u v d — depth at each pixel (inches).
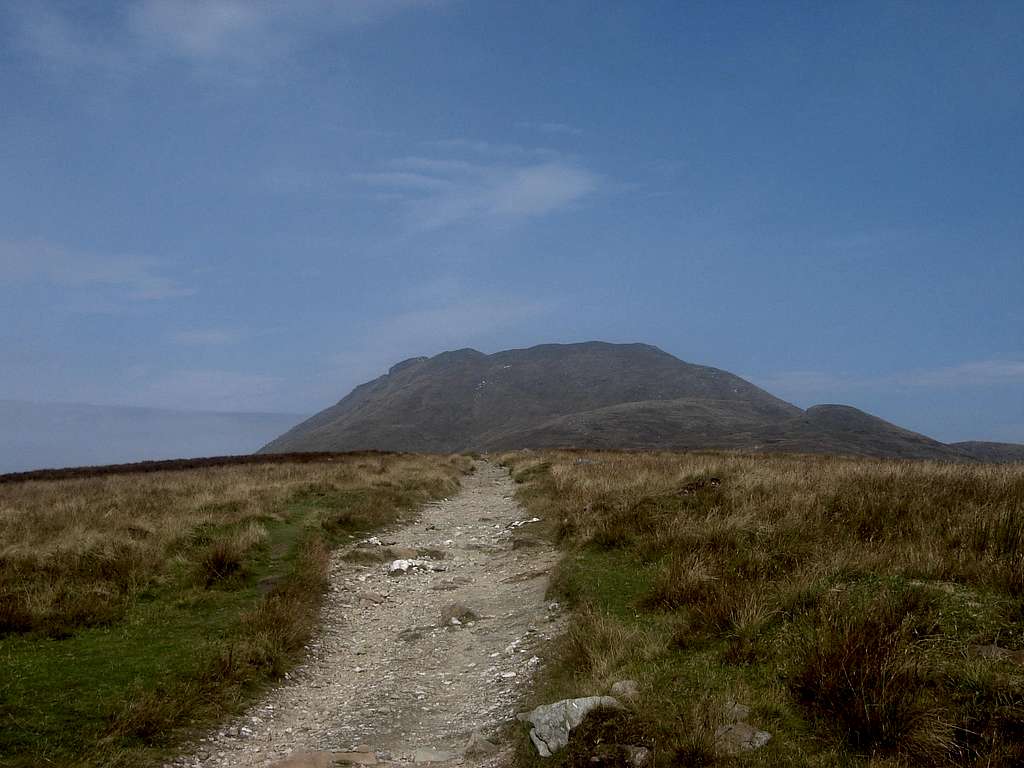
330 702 346.0
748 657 279.1
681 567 387.9
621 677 274.7
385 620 480.1
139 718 286.8
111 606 431.2
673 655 296.0
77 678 325.4
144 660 352.2
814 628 282.0
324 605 495.5
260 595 473.4
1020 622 266.5
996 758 191.5
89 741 270.5
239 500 786.8
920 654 246.1
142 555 516.4
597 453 1628.9
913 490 507.5
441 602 509.7
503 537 705.6
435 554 649.6
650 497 590.2
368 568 603.8
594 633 325.7
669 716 235.0
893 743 207.9
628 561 468.8
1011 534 367.9
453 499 1051.9
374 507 830.5
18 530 617.0
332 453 1983.3
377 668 393.1
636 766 214.5
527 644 385.1
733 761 207.9
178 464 1723.7
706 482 631.8
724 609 317.7
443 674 374.0
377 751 279.1
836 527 438.9
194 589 473.7
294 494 866.1
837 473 626.2
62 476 1502.2
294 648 398.9
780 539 426.3
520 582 527.2
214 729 302.0
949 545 377.1
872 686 226.5
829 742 216.8
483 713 309.9
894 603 285.1
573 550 527.5
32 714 285.7
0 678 319.0
